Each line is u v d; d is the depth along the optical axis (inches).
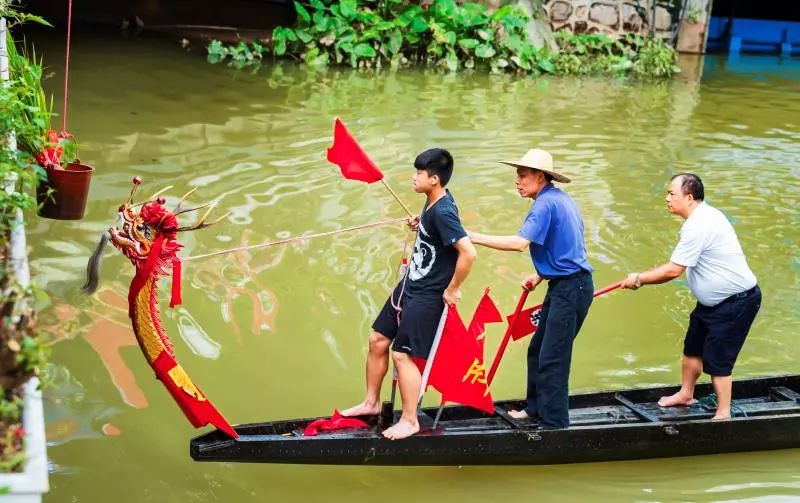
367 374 212.1
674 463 219.9
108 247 299.0
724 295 219.3
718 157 461.4
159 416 221.9
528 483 209.0
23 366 137.9
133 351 245.8
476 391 205.8
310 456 196.7
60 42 590.6
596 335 281.9
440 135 461.1
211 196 351.9
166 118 449.1
